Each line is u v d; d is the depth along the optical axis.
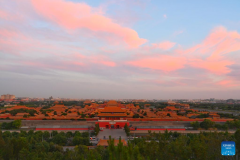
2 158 46.31
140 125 114.00
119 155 35.34
